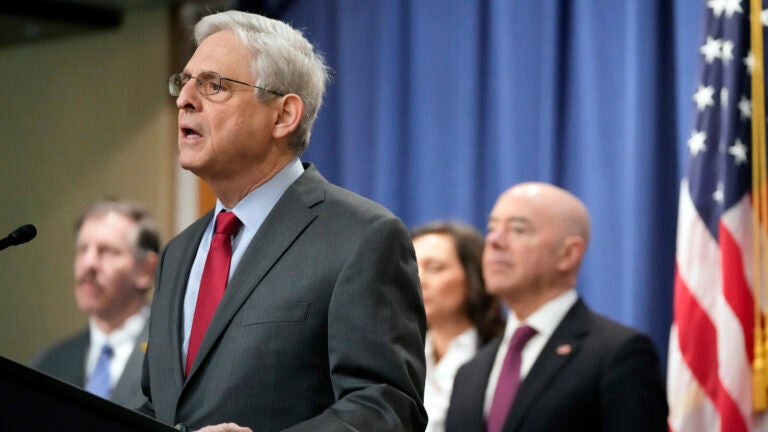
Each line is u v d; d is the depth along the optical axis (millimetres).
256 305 3088
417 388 3051
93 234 6336
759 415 5426
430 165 7562
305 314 3051
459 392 5316
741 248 5547
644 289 6430
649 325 6422
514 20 7184
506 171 7137
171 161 9188
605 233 6664
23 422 2318
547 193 5344
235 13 3385
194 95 3268
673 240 6430
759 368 5414
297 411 3006
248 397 3000
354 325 2996
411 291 3135
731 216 5578
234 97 3248
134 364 4996
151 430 2422
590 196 6734
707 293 5652
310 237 3168
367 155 7898
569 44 6969
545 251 5227
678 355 5660
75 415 2363
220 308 3117
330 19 8148
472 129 7355
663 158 6484
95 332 6320
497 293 5309
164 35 9242
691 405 5598
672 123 6480
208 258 3295
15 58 9812
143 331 5125
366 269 3061
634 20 6586
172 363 3178
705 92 5777
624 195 6586
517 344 5195
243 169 3299
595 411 4891
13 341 9594
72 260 9445
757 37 5652
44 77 9688
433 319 5863
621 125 6648
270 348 3025
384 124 7781
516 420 4961
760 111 5594
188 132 3299
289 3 8344
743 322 5469
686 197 5758
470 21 7418
